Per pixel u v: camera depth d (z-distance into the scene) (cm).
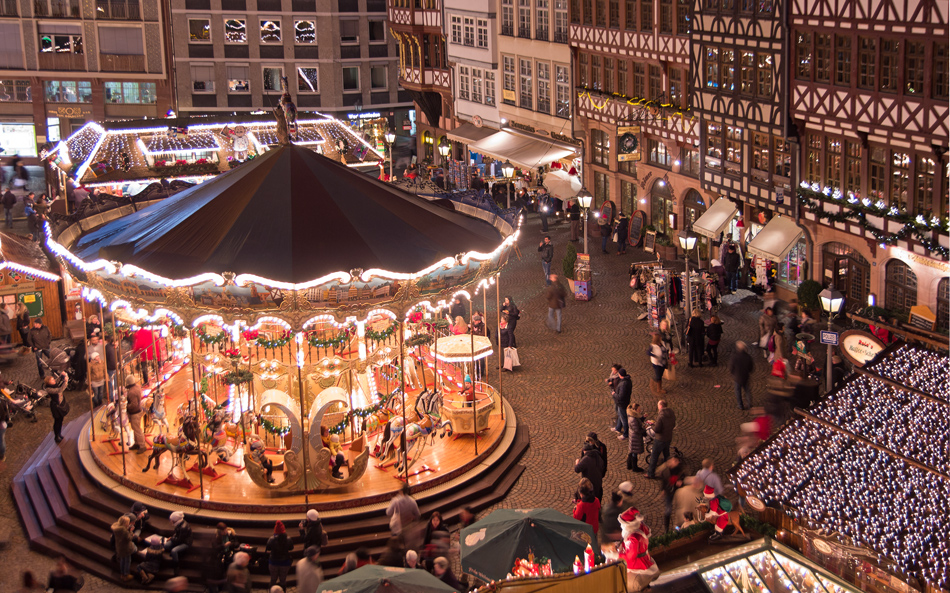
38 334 2775
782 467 1839
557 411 2467
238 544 1794
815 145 2917
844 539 1639
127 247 2083
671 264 3591
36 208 3903
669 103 3572
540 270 3678
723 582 1512
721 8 3145
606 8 3788
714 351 2708
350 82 5981
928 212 2558
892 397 1931
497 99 4678
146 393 2423
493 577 1505
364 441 2134
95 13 5512
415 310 2352
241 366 2103
